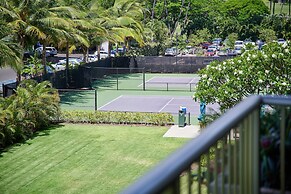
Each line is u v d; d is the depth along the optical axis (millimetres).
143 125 21484
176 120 22578
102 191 12891
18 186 13359
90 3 42812
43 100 20797
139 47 49469
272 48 14438
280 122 3367
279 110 3512
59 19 27500
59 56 56312
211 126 2453
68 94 31938
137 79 40000
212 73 15188
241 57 14945
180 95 31656
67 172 14609
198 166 2328
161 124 21422
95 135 19594
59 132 20141
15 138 18484
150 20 60188
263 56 14258
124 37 44062
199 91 15375
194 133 19688
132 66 44281
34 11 27062
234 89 14688
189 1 70000
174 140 18641
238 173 2787
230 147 2609
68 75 33125
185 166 1979
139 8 48469
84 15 34219
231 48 57312
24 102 19500
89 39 37656
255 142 3094
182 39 62594
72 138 19078
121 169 14914
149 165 15328
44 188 13172
